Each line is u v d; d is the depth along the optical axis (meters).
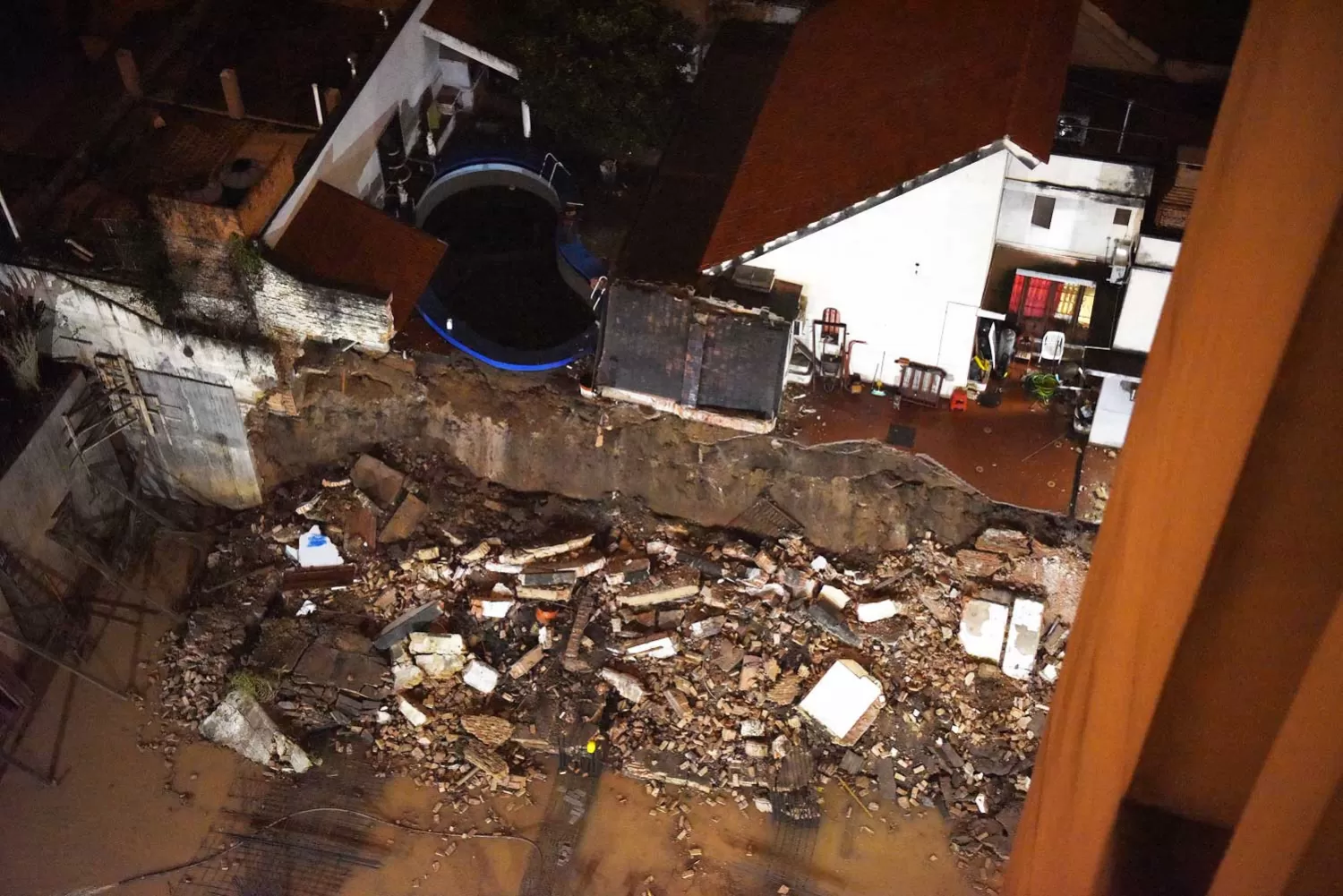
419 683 30.11
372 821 28.61
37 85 35.50
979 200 26.28
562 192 34.75
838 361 30.55
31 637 30.22
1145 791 4.11
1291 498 3.37
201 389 30.95
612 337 29.48
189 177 30.86
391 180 34.50
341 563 31.62
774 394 29.00
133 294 28.78
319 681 29.92
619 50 33.31
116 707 30.11
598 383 29.61
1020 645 29.42
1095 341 29.17
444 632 30.61
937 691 29.52
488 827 28.59
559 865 28.12
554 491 32.50
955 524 30.34
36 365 29.36
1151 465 4.30
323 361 31.20
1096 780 4.45
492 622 30.89
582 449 31.69
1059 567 29.62
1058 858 4.76
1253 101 3.76
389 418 32.31
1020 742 28.92
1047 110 25.94
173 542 32.91
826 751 29.31
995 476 29.80
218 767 29.30
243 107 32.50
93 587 31.86
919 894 27.62
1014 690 29.34
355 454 32.81
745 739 29.19
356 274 29.39
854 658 29.88
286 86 33.47
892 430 30.34
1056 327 29.59
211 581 31.89
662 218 31.12
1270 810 3.46
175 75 33.72
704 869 28.05
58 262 28.78
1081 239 29.06
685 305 28.95
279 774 29.19
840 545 31.25
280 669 30.08
